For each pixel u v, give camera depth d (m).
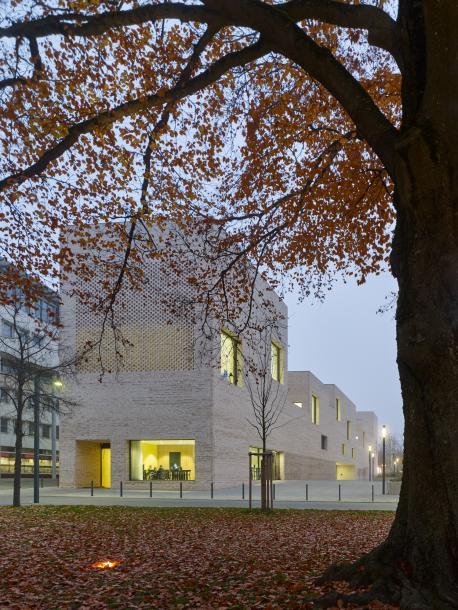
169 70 11.98
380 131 6.55
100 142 12.26
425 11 5.76
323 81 6.91
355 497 27.66
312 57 6.80
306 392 59.94
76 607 6.80
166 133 12.90
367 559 6.52
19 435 22.19
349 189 14.02
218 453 32.31
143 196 12.03
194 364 31.83
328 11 7.04
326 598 5.86
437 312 5.69
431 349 5.66
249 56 8.65
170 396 32.03
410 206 5.98
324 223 14.57
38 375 23.52
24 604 6.92
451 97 5.74
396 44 6.93
